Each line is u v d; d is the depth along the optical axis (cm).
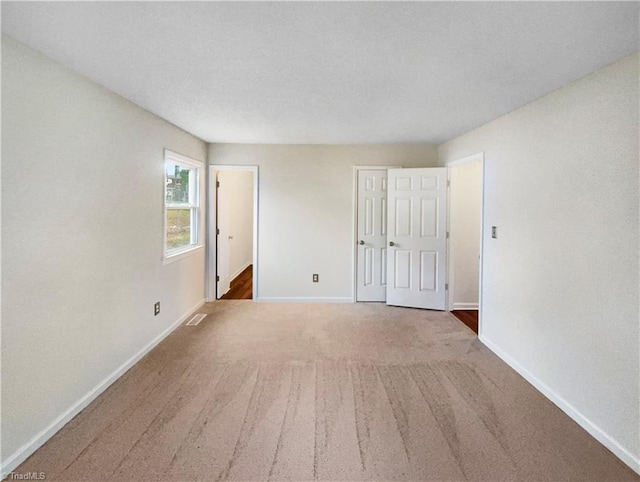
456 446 202
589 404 216
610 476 180
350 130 398
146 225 325
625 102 193
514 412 237
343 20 165
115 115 272
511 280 306
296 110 317
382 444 203
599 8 150
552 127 253
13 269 182
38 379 198
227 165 495
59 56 204
